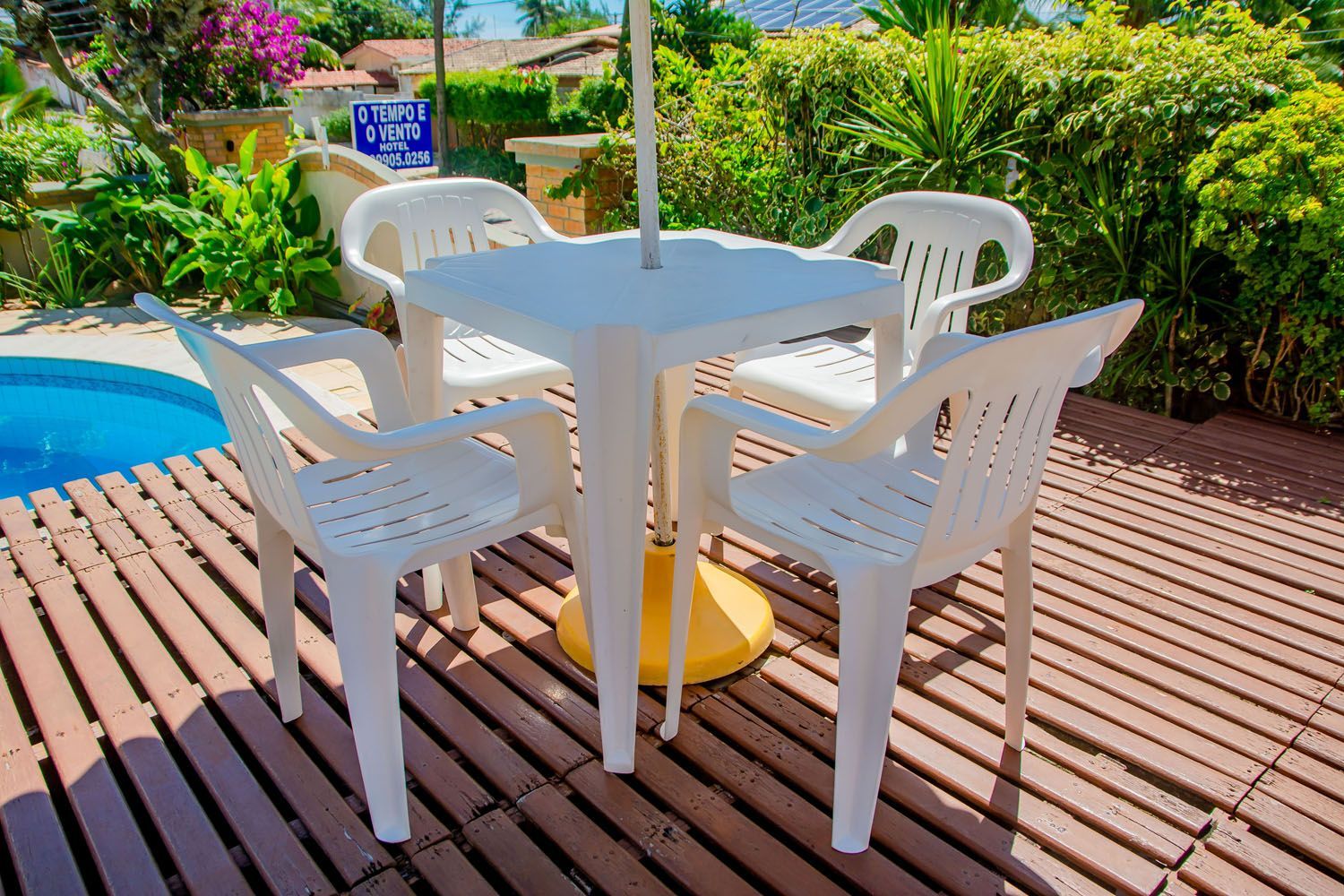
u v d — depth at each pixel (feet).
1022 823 5.63
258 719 6.61
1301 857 5.46
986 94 13.01
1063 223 12.41
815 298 5.98
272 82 27.07
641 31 6.17
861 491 6.11
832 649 7.44
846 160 14.64
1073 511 9.57
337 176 19.04
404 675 7.16
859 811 5.37
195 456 11.12
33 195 21.01
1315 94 10.42
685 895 5.34
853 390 7.88
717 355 5.55
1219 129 11.21
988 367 4.59
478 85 56.03
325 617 7.90
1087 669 7.09
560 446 5.85
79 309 20.15
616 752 6.02
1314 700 6.70
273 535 6.16
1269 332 11.76
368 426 12.37
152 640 7.56
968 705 6.68
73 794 5.91
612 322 5.35
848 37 14.74
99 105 22.65
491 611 7.93
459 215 10.38
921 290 9.12
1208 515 9.45
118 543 9.18
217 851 5.49
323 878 5.32
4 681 7.12
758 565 8.68
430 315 7.27
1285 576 8.29
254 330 18.38
